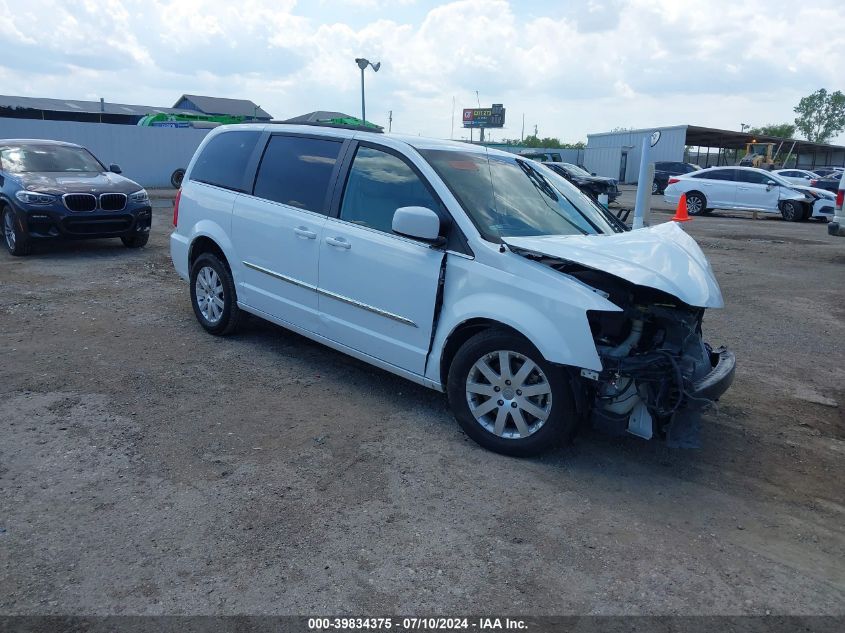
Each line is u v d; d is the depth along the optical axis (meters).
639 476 4.11
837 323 7.89
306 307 5.38
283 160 5.71
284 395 5.11
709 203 21.50
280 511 3.54
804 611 2.96
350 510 3.58
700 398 3.82
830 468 4.35
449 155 4.89
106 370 5.44
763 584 3.13
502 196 4.75
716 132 44.31
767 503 3.87
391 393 5.24
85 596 2.86
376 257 4.73
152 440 4.27
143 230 11.02
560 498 3.80
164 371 5.48
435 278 4.40
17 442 4.15
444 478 3.96
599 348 3.85
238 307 6.16
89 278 8.82
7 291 7.93
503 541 3.37
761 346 6.93
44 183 10.02
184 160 25.92
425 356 4.55
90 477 3.79
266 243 5.63
